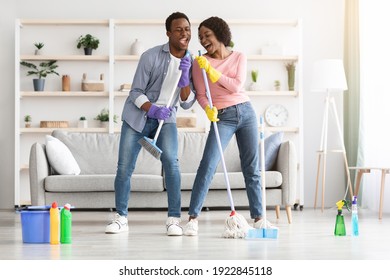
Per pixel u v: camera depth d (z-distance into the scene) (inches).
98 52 280.2
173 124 152.4
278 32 283.6
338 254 117.1
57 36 278.7
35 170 203.5
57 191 205.3
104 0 281.0
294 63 280.1
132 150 154.6
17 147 266.5
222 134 148.8
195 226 151.3
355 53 263.6
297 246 129.5
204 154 149.6
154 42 281.1
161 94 152.2
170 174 151.9
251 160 153.4
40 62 276.2
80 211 243.1
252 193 154.3
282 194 199.9
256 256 114.0
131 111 152.3
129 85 269.3
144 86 151.8
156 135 147.8
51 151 209.5
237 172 215.6
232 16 283.0
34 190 203.2
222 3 283.3
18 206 265.3
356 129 263.4
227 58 150.3
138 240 141.4
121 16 281.3
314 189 281.9
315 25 284.4
